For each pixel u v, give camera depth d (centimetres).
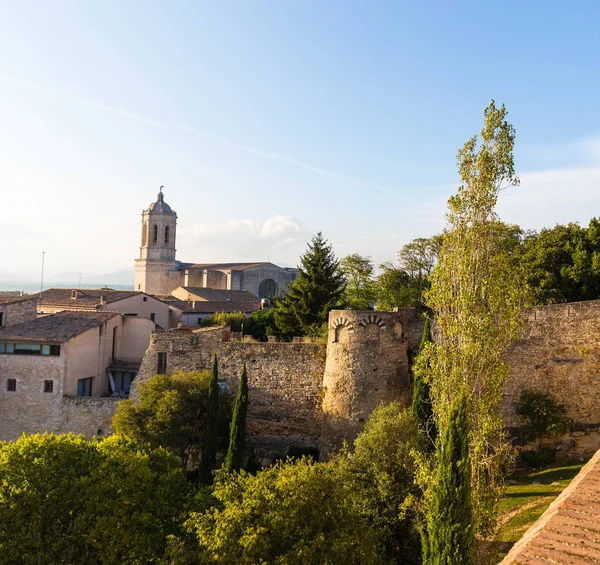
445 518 1703
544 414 3391
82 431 4141
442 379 2209
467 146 2267
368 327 3588
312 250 5897
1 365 4281
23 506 2292
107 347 4875
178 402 3622
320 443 3725
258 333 6800
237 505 2075
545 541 1058
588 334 3434
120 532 2255
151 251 12769
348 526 2077
